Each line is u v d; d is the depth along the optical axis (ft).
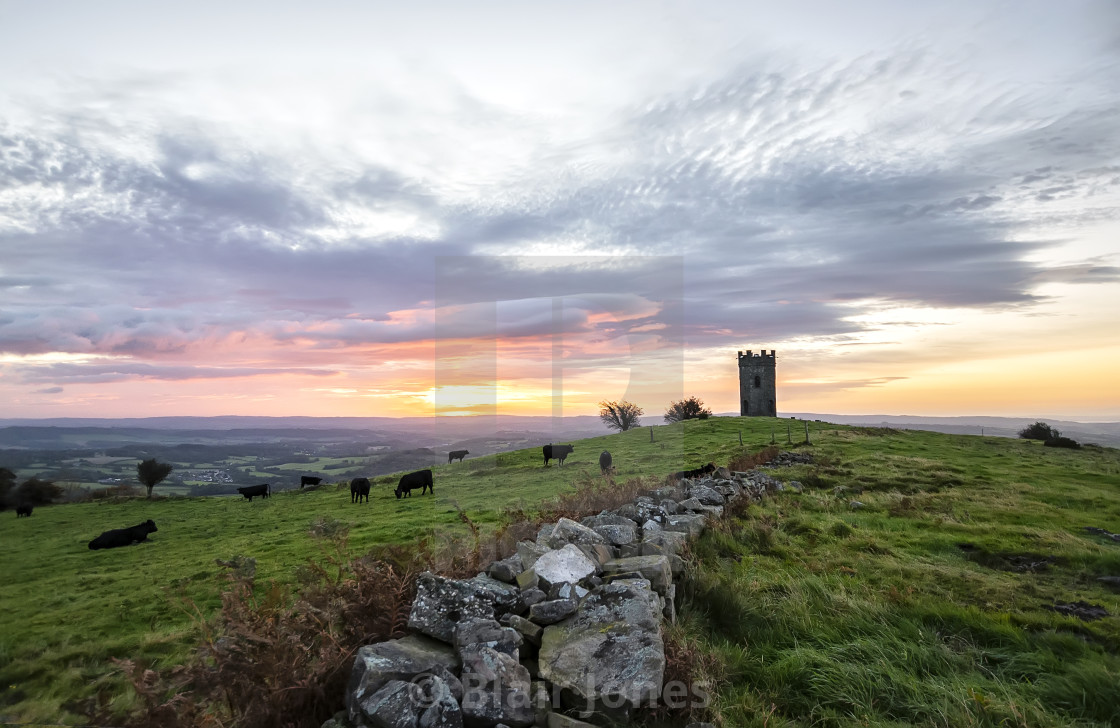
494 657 11.48
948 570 26.84
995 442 140.97
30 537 63.82
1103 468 86.74
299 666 11.44
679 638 15.17
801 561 27.73
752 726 13.42
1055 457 109.29
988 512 46.14
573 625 13.21
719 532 30.76
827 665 16.10
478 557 15.15
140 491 113.60
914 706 14.32
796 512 41.60
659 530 23.13
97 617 21.66
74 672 13.01
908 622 19.25
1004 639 18.62
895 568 26.84
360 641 12.41
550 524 17.58
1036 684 15.80
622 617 13.20
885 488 59.41
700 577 21.30
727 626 19.27
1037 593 24.32
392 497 96.99
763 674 15.94
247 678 10.82
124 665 10.74
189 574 34.94
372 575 13.84
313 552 40.50
